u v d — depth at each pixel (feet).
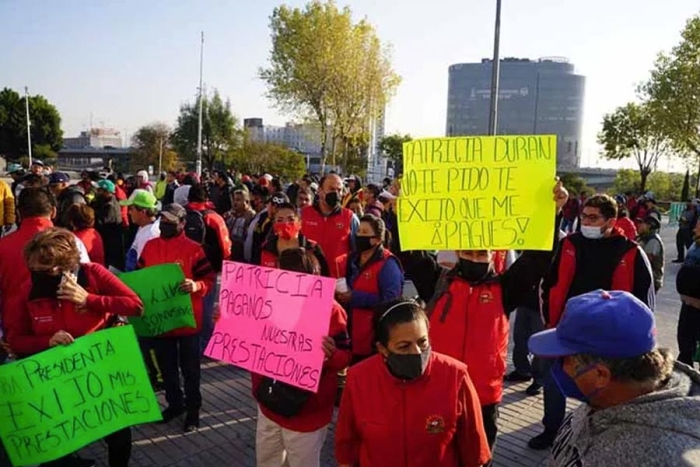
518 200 10.28
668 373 5.06
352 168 164.35
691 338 18.24
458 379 7.50
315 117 111.45
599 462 4.83
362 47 108.37
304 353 9.55
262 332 10.00
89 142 476.13
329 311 9.50
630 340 4.93
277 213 14.56
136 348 10.53
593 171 280.92
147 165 196.65
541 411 16.57
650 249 19.01
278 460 10.46
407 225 10.78
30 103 232.73
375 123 118.52
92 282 10.75
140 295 13.74
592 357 5.08
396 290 13.47
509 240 10.28
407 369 7.06
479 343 10.05
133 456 13.53
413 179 10.75
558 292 13.48
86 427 9.90
